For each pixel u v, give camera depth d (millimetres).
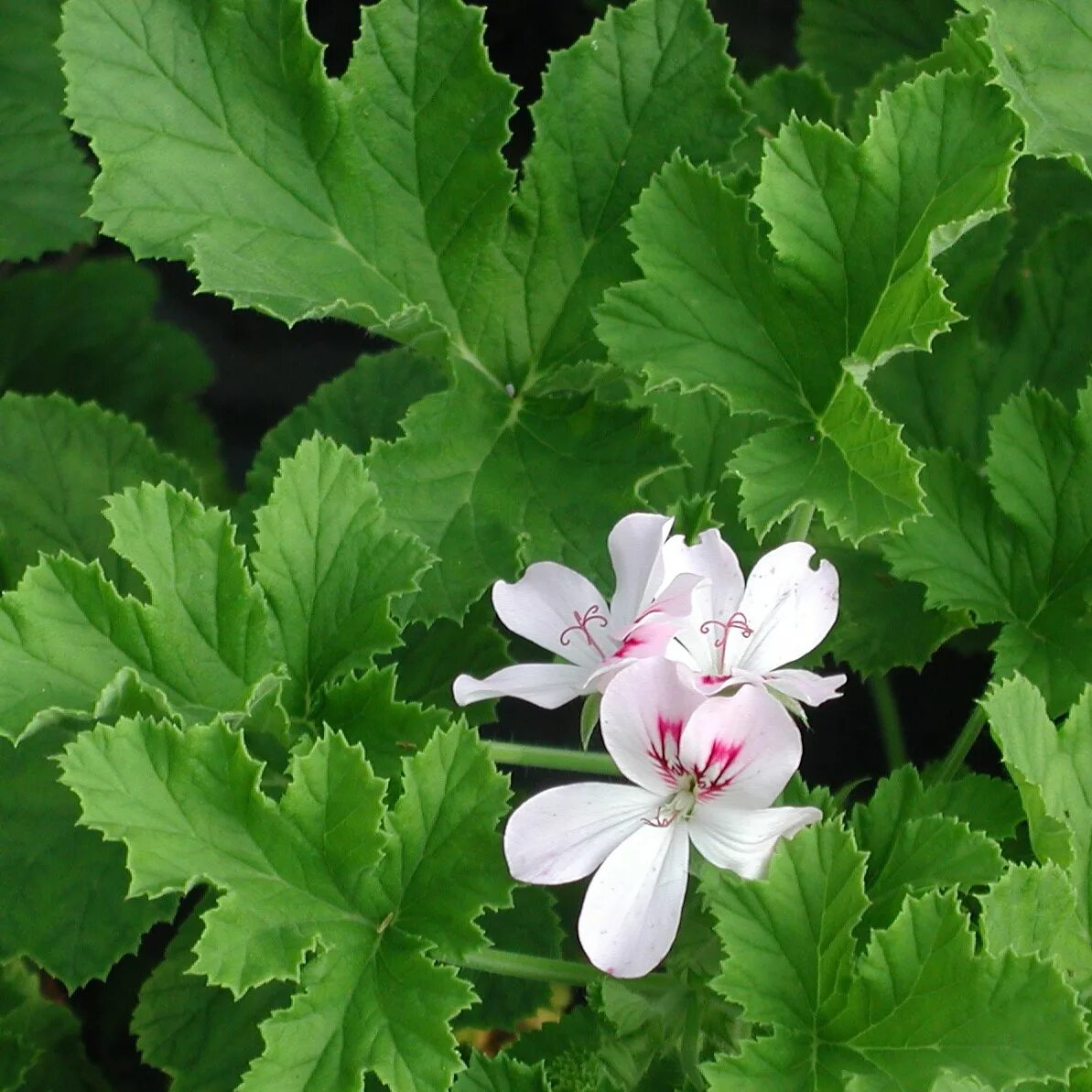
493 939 557
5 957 545
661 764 492
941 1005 481
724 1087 484
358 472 518
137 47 536
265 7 538
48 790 553
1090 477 544
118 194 536
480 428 545
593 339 551
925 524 550
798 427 533
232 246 540
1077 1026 475
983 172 521
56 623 506
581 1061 507
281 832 496
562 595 506
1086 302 585
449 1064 489
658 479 577
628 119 547
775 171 529
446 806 499
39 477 586
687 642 501
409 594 530
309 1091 489
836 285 531
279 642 516
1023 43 559
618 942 487
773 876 489
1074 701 540
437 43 543
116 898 550
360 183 546
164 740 494
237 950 491
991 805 509
